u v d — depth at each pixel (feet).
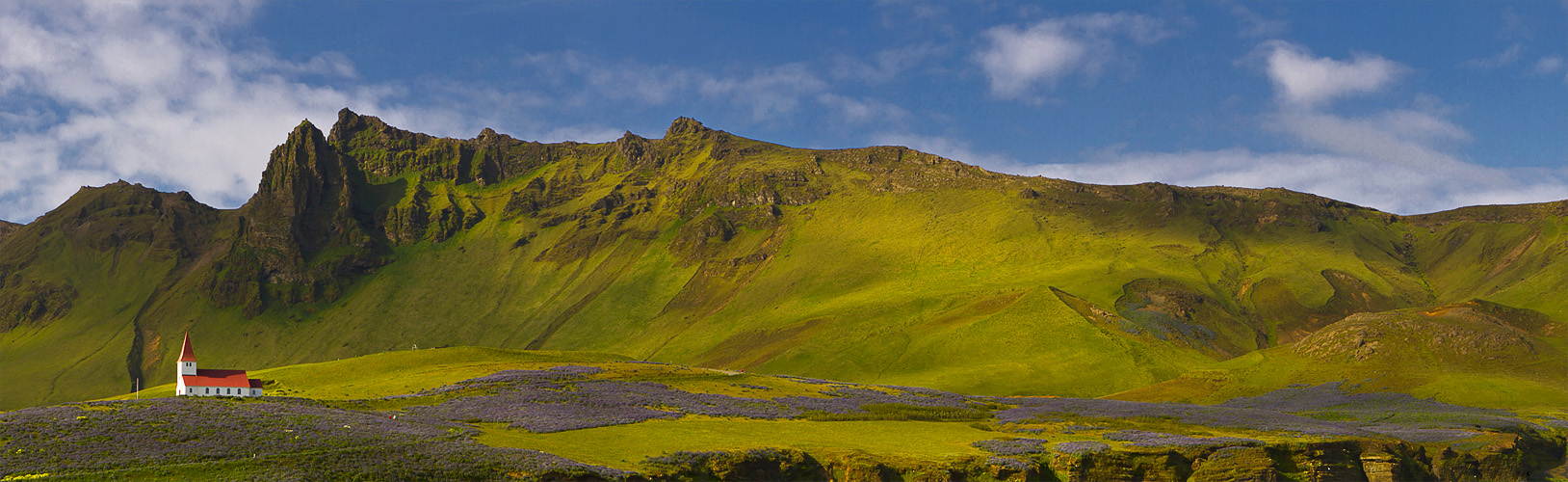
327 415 360.89
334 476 277.85
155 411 339.57
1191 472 350.43
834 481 330.75
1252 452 347.15
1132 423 440.04
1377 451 363.76
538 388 487.61
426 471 286.05
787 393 515.91
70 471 271.28
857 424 429.38
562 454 315.37
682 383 534.78
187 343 483.10
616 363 629.92
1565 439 452.35
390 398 456.86
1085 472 343.05
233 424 325.83
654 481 298.56
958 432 413.80
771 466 329.72
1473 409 542.16
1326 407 572.51
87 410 336.29
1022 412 479.41
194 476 272.51
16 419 314.55
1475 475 382.63
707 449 334.85
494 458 299.99
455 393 469.16
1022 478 331.98
